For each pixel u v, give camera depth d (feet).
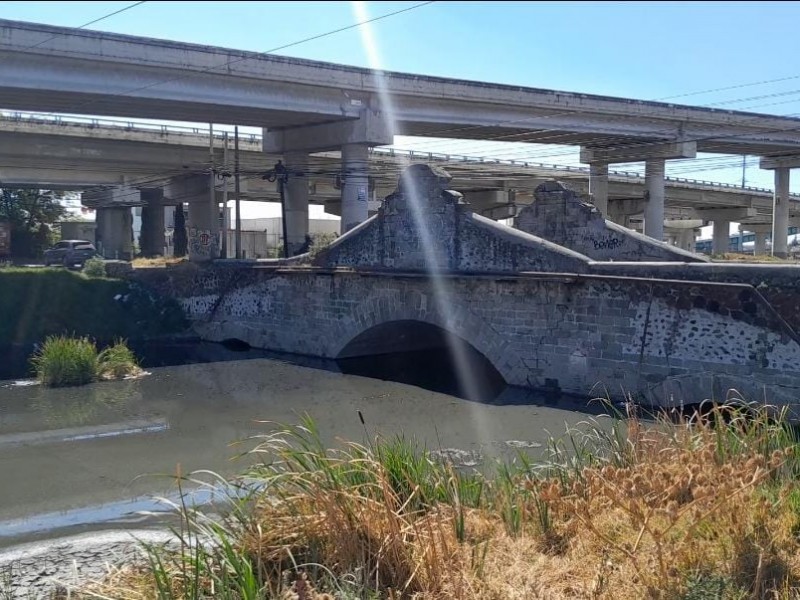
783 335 51.39
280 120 127.34
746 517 22.79
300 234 137.18
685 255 72.49
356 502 23.56
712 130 165.78
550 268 64.59
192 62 106.22
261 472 27.37
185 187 175.32
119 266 114.11
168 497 42.04
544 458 45.91
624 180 214.90
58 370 75.56
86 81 100.78
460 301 71.46
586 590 20.59
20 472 47.67
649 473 24.79
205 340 103.40
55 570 32.24
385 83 123.85
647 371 58.49
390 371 80.43
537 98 138.62
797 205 253.85
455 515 25.38
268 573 22.27
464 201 72.79
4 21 93.04
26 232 218.18
